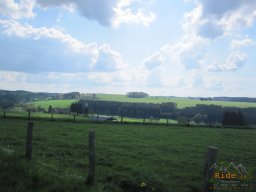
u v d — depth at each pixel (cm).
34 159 1853
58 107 14612
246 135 5228
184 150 3069
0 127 3925
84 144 2925
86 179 1498
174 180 1892
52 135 3484
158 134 4512
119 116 13250
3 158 1611
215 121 13362
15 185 1371
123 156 2512
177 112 14288
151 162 2369
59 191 1366
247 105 17012
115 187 1491
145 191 1524
